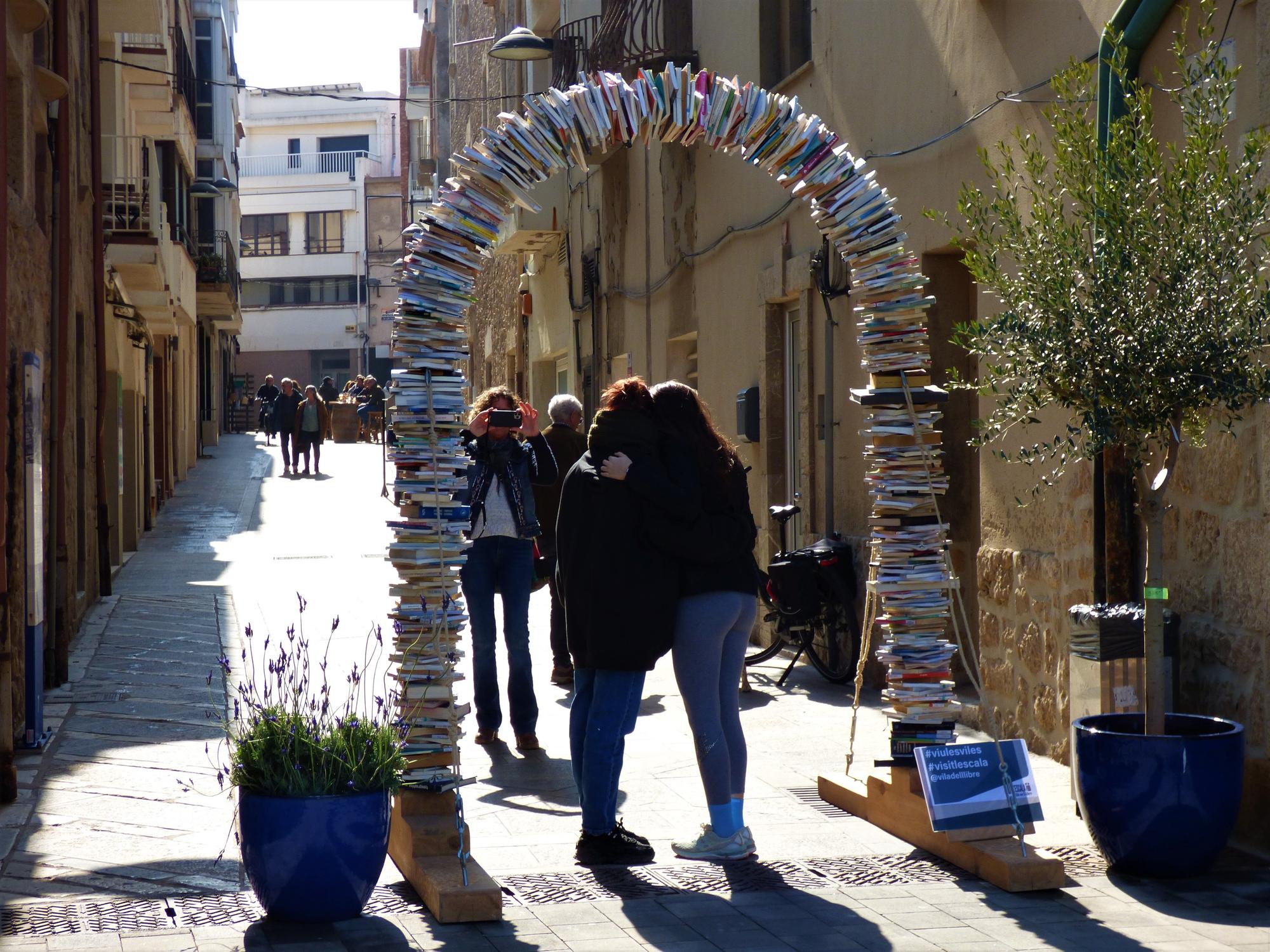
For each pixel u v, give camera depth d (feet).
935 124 26.08
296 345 213.05
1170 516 19.07
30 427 22.68
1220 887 15.84
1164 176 15.83
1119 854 16.19
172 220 73.15
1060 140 17.60
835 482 31.01
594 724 16.90
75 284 34.40
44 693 27.17
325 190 212.23
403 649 16.48
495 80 82.43
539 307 69.87
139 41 62.03
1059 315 15.92
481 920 14.75
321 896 14.47
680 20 41.65
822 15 31.68
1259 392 15.46
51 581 27.94
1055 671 22.18
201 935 14.20
